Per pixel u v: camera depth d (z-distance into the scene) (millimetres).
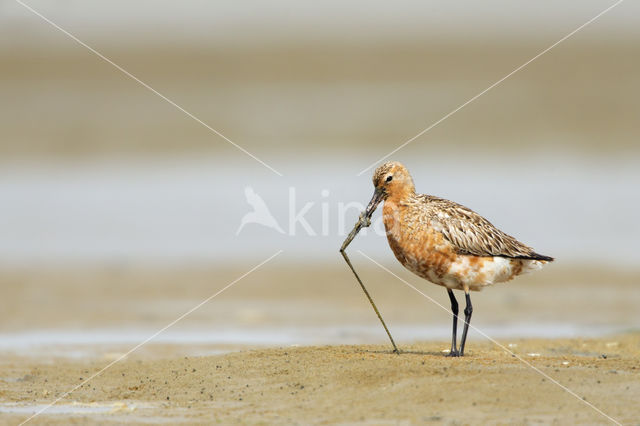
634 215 23609
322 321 16250
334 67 38656
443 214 11719
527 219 23328
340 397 9758
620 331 15203
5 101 34938
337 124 32781
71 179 28141
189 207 25031
